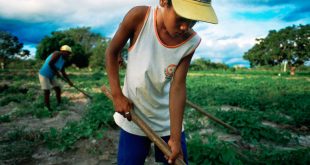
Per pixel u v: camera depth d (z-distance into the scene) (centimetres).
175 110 216
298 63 6084
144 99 219
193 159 366
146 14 202
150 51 205
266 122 684
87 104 839
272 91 1352
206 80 2262
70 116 676
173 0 171
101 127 538
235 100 927
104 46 5812
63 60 733
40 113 659
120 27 208
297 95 1166
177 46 202
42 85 702
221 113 624
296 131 608
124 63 282
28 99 916
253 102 895
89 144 443
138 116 215
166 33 198
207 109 760
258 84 1917
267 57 6256
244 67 7575
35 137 477
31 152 423
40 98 912
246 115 585
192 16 164
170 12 179
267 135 513
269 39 6297
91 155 419
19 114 671
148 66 206
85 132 463
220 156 351
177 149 207
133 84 215
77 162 396
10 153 411
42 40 5416
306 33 5812
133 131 223
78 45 5597
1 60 6269
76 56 5434
